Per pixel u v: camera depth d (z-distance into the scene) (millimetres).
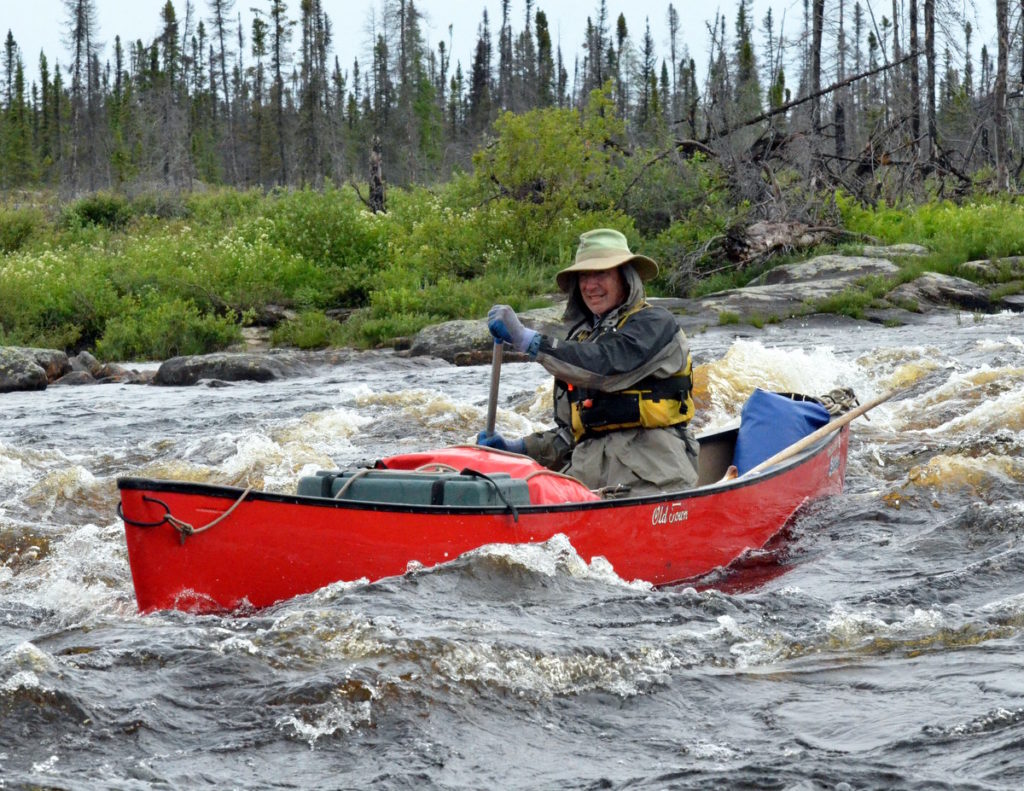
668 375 7156
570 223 33406
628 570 6621
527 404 14492
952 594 5945
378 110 101500
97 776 3600
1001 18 40094
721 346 20359
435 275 33031
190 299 30266
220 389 19594
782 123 39562
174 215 49719
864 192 38281
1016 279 26734
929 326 22438
